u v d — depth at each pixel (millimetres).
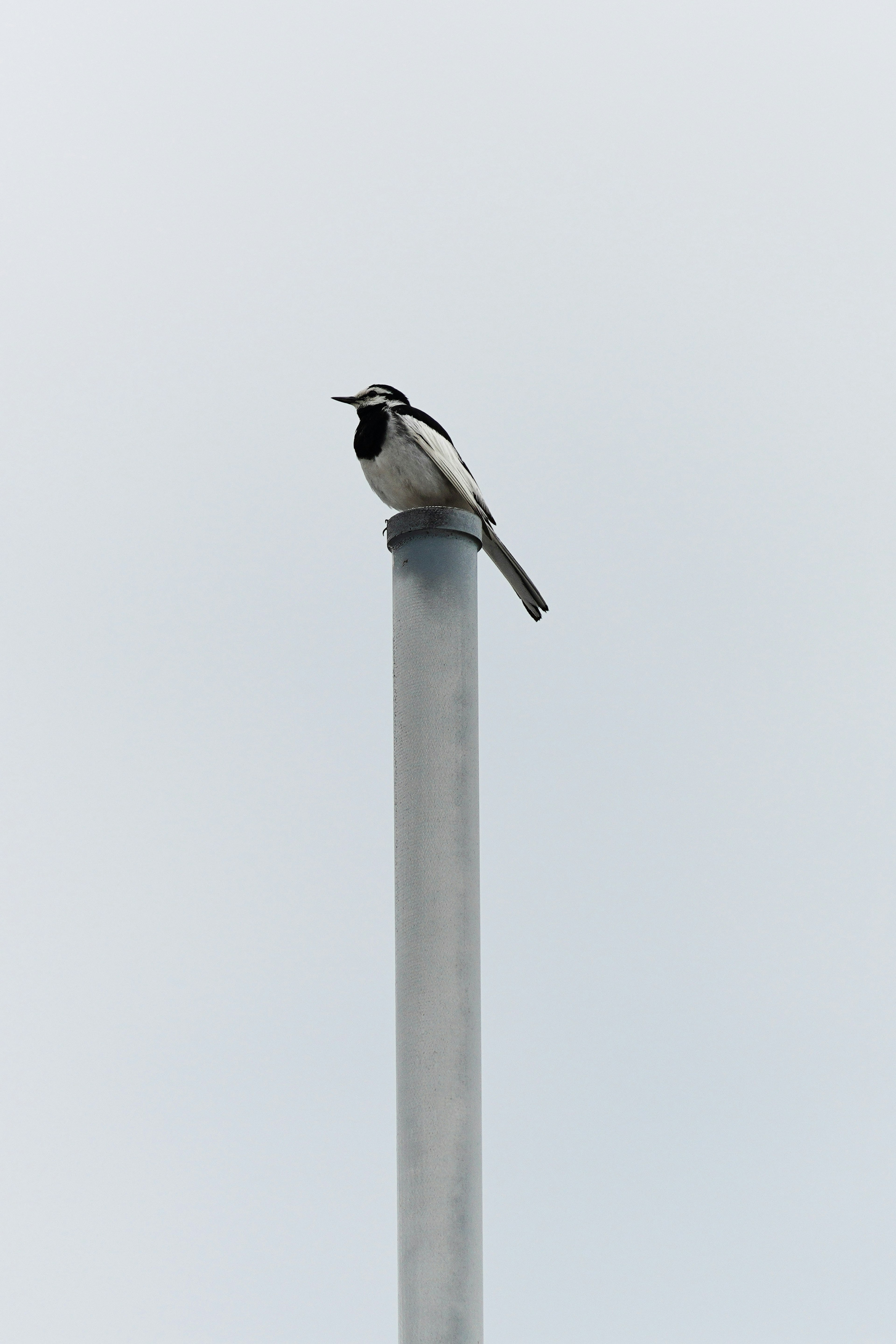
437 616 13750
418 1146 12594
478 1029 13109
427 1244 12359
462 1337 12156
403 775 13523
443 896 13086
